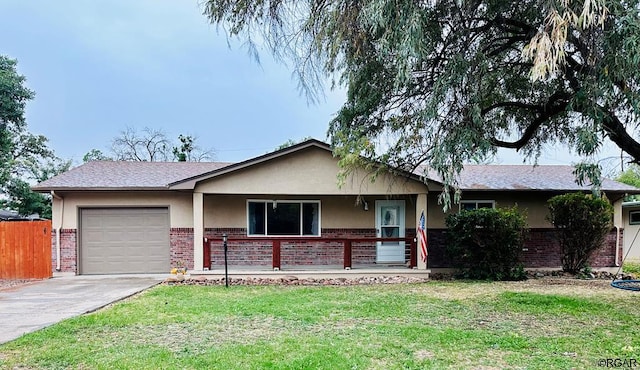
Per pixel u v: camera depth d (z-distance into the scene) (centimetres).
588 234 1245
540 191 1326
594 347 536
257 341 557
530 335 593
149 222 1299
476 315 716
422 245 1202
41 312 742
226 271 1059
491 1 745
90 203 1275
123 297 890
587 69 682
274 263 1190
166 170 1472
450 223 1230
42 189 1212
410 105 902
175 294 927
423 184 1194
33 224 1230
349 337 576
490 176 1455
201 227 1163
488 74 817
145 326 638
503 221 1170
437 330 612
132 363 471
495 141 951
